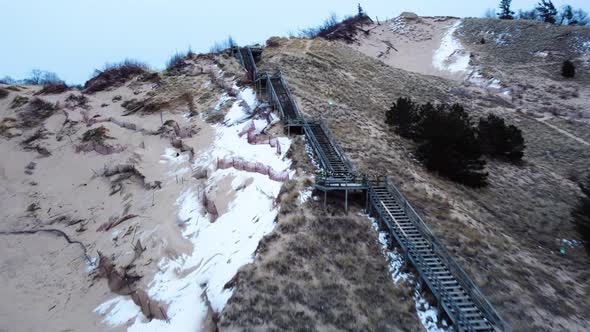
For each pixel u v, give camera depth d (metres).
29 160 31.52
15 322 15.69
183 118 31.48
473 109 39.28
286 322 11.50
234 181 19.86
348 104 32.31
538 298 13.04
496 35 64.94
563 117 39.16
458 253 14.41
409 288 12.91
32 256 20.53
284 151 21.11
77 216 23.22
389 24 77.81
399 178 19.52
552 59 53.97
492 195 21.84
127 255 17.58
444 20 78.12
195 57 43.66
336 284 12.91
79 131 32.91
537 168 27.95
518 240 17.45
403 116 28.11
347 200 16.64
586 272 15.95
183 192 21.59
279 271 13.26
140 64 56.06
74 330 14.81
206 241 17.02
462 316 11.26
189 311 13.77
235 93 31.16
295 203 16.31
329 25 83.25
